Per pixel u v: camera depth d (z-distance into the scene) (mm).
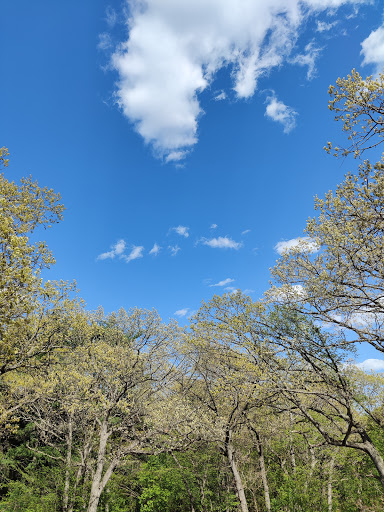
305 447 19266
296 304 12852
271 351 14094
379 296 10148
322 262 12562
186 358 19609
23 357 10875
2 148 10852
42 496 17609
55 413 18578
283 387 13266
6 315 8039
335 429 16906
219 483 22500
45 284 12008
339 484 18891
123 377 17859
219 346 16750
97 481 15953
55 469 19219
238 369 15945
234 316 15922
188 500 23266
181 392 19719
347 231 10555
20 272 7898
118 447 18859
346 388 12641
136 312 20500
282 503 18578
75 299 14984
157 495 20453
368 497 17203
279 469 23562
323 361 12867
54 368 16344
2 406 11039
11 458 21094
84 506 17969
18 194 11109
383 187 9422
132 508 22609
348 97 8859
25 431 21594
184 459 22375
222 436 17297
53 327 13102
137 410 18234
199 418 17828
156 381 19656
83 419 18312
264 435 19750
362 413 14984
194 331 17078
